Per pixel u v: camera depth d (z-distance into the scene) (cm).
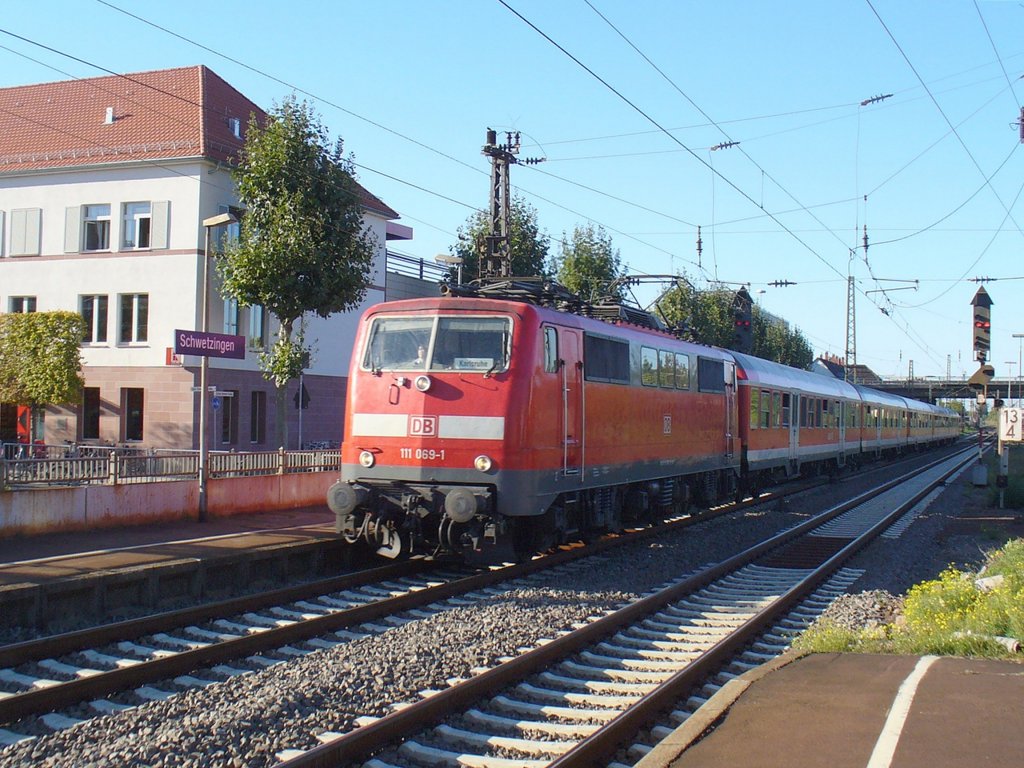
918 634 870
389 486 1248
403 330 1280
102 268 3055
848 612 1102
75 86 3428
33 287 3136
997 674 702
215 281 2998
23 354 2741
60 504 1353
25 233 3144
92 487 1398
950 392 8425
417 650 848
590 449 1412
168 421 2952
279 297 2434
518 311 1245
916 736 557
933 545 1739
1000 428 2192
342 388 3559
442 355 1243
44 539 1296
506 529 1234
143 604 1050
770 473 2741
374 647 870
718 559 1539
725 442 2131
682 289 4181
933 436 6725
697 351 1956
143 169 3016
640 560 1477
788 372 2930
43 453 2192
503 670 761
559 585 1247
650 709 693
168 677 779
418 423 1232
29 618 936
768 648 939
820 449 3206
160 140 3038
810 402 3067
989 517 2202
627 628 1008
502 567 1348
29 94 3475
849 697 643
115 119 3212
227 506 1636
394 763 599
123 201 3044
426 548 1377
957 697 638
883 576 1389
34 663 803
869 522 2028
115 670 740
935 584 1059
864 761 518
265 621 995
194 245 2952
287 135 2434
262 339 3200
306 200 2425
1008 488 2497
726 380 2158
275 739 620
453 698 693
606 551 1574
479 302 1259
